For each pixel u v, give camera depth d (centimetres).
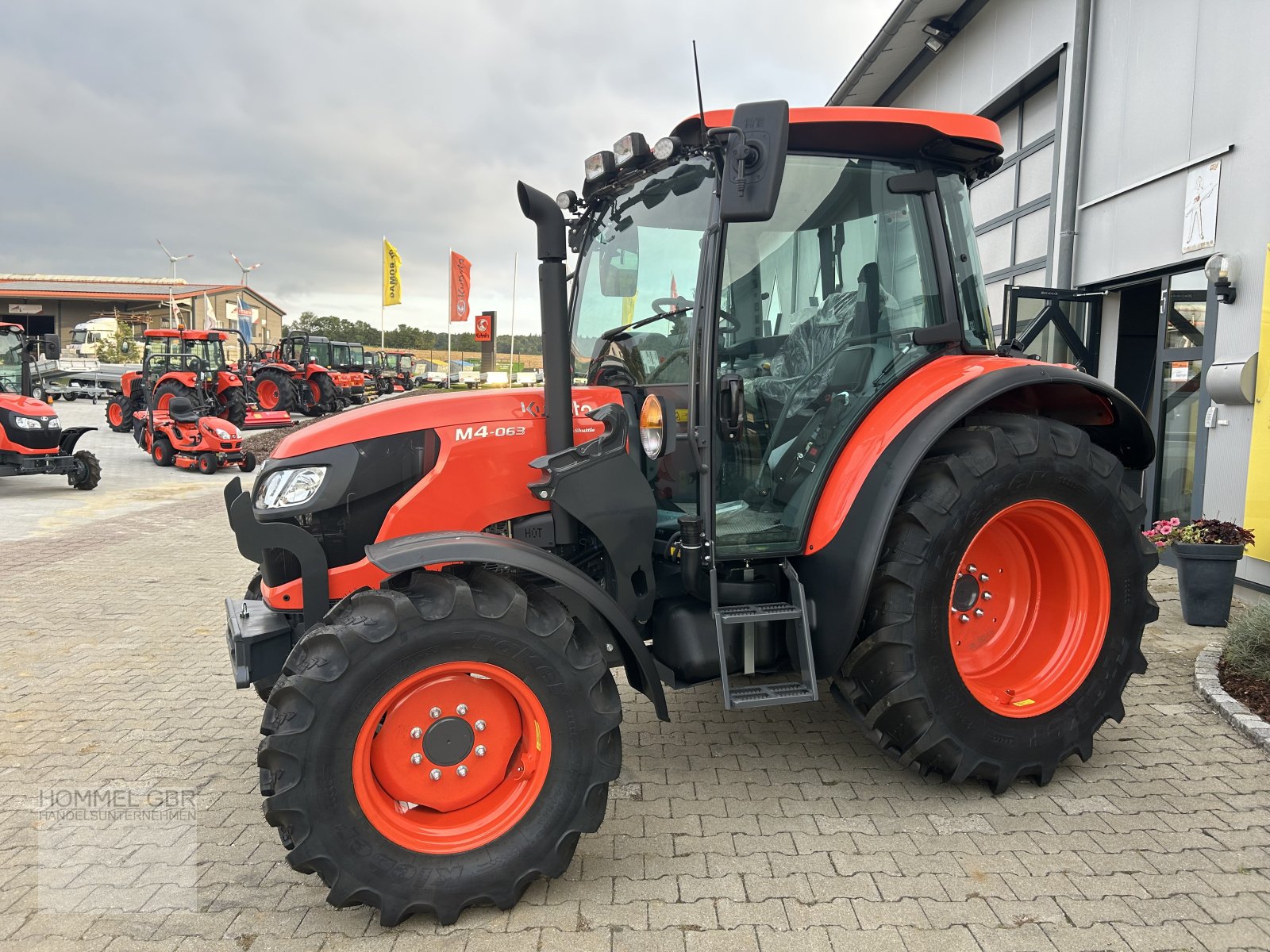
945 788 307
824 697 403
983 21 902
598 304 343
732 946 221
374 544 266
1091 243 704
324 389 2334
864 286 311
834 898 240
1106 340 709
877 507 281
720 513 301
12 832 286
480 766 246
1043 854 260
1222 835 270
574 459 278
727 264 291
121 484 1225
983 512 287
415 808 245
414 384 3269
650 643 321
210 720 381
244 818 295
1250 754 329
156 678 434
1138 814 284
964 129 298
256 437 1747
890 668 283
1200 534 483
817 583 290
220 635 509
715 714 383
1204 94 568
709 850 267
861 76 1118
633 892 246
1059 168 748
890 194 313
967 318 331
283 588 270
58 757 344
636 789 310
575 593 271
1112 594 310
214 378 1761
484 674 241
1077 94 704
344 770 225
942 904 236
